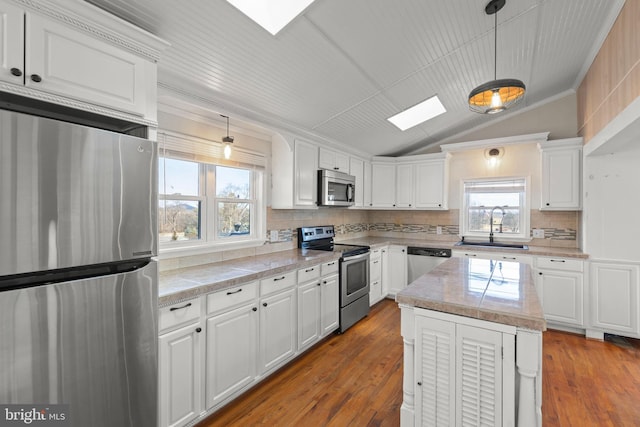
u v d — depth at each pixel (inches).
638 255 116.9
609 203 121.6
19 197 40.6
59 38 45.4
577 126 145.7
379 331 129.7
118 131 61.1
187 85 82.2
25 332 41.3
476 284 74.7
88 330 47.6
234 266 94.7
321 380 92.2
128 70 54.1
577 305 126.6
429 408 62.2
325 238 154.6
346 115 124.6
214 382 73.9
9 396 40.2
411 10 75.6
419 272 166.2
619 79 92.7
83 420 47.2
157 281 57.5
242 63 79.7
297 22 70.8
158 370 58.9
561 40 104.4
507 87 69.6
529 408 52.5
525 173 159.2
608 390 87.0
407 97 121.5
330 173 138.1
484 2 78.1
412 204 179.9
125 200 52.0
